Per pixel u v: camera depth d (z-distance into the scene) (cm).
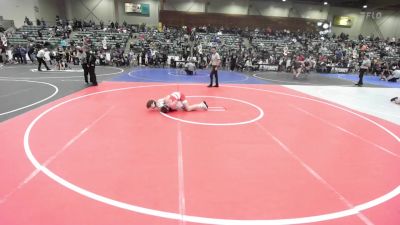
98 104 875
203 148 553
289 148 577
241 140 608
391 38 4159
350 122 811
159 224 324
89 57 1195
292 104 1016
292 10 4022
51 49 2391
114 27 3216
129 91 1118
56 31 2756
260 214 351
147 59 2244
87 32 2884
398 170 499
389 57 3030
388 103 1153
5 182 404
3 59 2080
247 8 3906
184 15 3644
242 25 3803
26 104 852
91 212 340
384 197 404
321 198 394
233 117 787
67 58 2141
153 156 507
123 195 379
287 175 458
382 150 596
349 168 497
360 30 4281
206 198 381
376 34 4306
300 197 394
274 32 3619
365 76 2300
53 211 340
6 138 571
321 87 1512
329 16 4159
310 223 337
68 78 1409
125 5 3606
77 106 842
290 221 340
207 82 1486
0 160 472
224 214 348
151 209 351
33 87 1136
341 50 3019
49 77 1424
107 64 2231
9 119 696
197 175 443
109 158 491
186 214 344
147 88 1207
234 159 510
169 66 2247
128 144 558
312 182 439
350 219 349
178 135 620
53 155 496
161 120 725
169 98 816
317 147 592
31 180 411
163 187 404
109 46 2538
